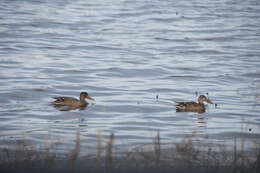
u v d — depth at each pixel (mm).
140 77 23500
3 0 56031
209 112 16828
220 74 24312
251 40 35875
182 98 19203
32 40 33719
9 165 10289
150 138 13250
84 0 60438
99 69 25047
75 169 10086
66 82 21797
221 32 39531
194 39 36188
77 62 26797
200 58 29016
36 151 11648
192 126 14828
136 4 56938
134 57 28859
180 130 14281
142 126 14727
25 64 25656
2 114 15867
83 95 17688
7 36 34812
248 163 10742
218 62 27703
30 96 18875
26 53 28953
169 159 10961
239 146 12438
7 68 24422
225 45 33781
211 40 35906
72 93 19844
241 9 53781
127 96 19312
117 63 26812
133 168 10141
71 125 14680
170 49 32031
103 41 34469
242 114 16500
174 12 50812
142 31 39562
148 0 61406
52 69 24625
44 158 10945
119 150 11828
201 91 20547
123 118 15742
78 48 31484
